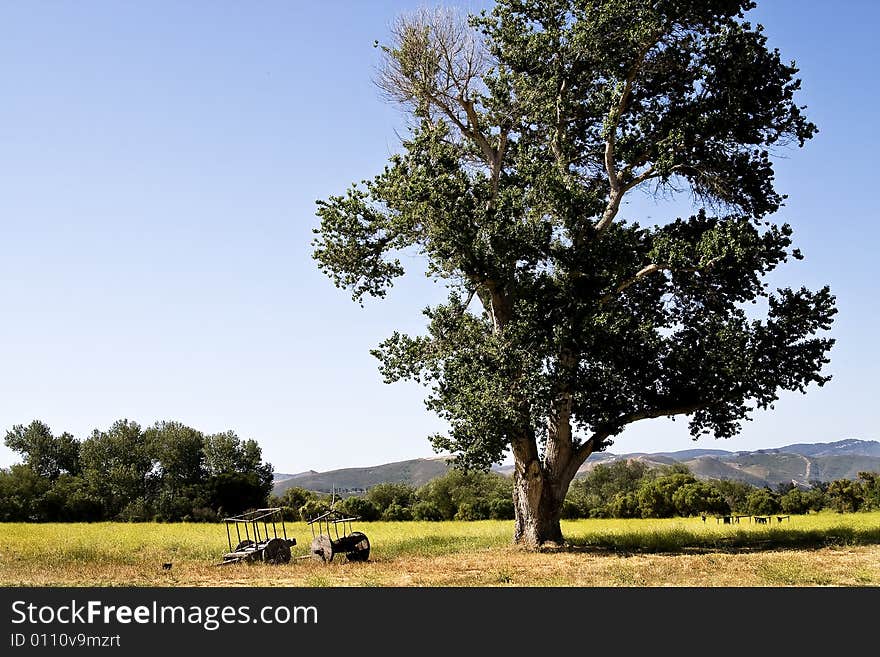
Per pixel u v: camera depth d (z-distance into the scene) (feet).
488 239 86.69
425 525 170.60
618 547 91.81
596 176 101.86
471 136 99.30
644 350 92.17
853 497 259.39
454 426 86.79
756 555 77.97
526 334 86.07
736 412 91.97
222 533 139.64
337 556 82.48
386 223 90.43
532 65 91.56
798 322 87.81
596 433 96.32
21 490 261.44
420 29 94.89
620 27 87.45
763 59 88.84
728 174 90.33
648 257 88.99
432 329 91.30
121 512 268.82
